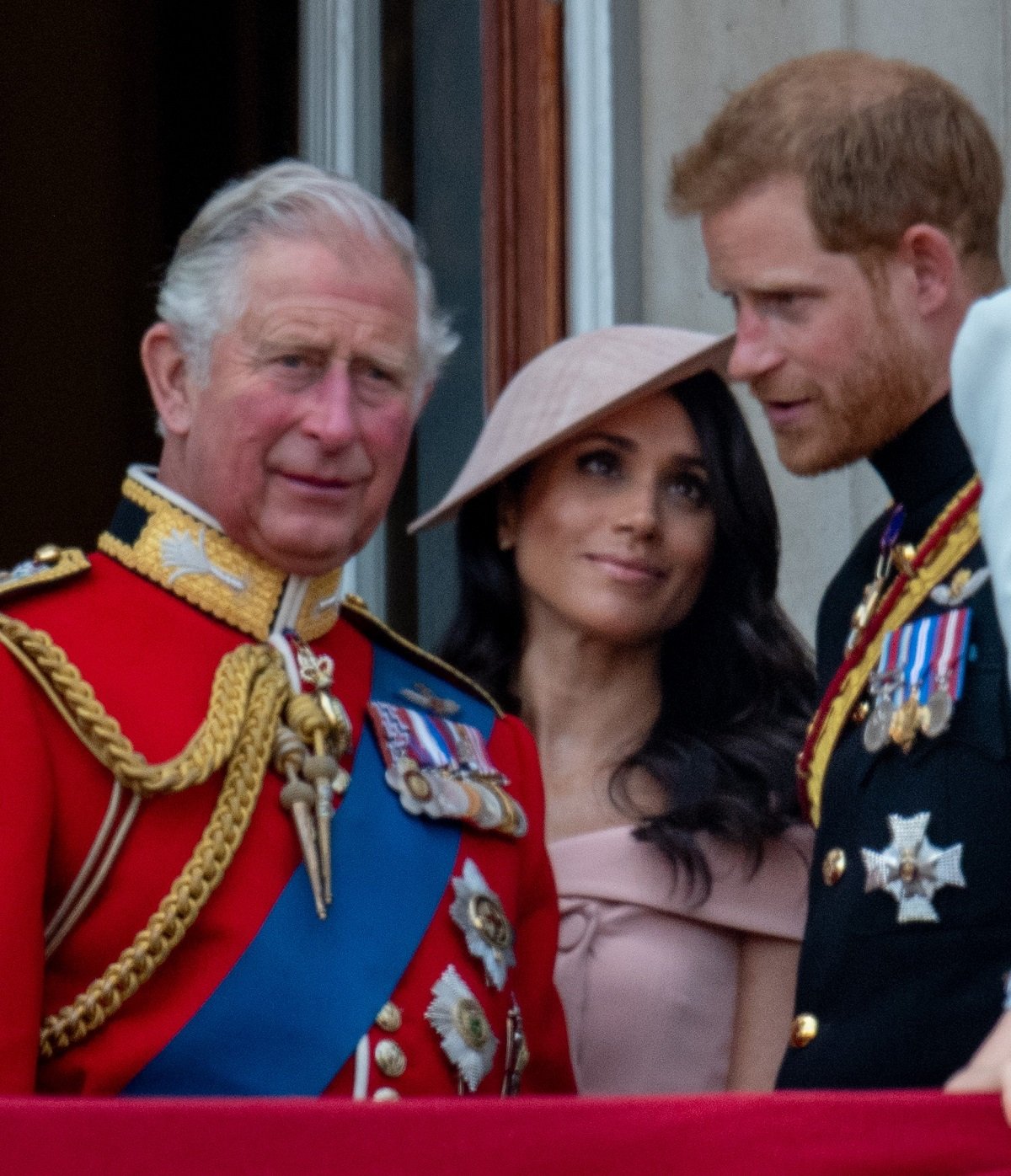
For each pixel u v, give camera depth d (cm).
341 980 900
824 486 1570
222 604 952
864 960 919
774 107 988
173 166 2105
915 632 951
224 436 936
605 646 1261
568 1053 1035
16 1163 684
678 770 1221
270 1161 687
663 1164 684
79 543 2156
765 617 1264
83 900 884
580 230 1714
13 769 877
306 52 1911
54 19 2147
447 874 951
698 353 1235
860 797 945
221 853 895
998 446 607
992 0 1565
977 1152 670
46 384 2155
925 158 971
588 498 1248
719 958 1190
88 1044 879
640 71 1716
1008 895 886
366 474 948
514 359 1739
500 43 1748
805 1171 677
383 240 953
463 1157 688
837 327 972
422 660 1051
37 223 2150
